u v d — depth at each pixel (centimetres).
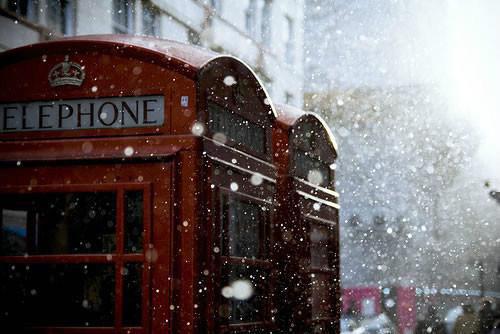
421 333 2655
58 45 599
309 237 827
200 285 570
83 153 580
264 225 709
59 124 593
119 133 586
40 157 581
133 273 571
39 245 594
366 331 2328
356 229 4350
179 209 571
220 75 629
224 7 2566
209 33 2434
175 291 564
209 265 582
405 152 4438
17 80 603
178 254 568
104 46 594
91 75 595
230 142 648
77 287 588
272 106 748
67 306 586
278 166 798
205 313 577
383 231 4344
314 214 851
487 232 4412
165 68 587
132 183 571
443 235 4406
